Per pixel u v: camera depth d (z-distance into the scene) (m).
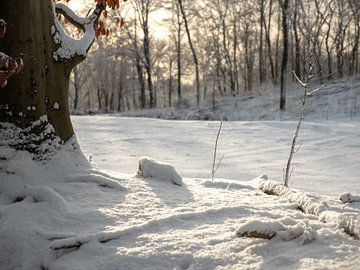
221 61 42.31
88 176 4.53
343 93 25.45
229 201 4.29
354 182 7.54
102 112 34.41
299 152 10.52
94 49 50.25
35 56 4.64
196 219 3.71
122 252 3.08
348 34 40.56
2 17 4.53
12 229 3.49
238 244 3.14
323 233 3.25
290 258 2.87
